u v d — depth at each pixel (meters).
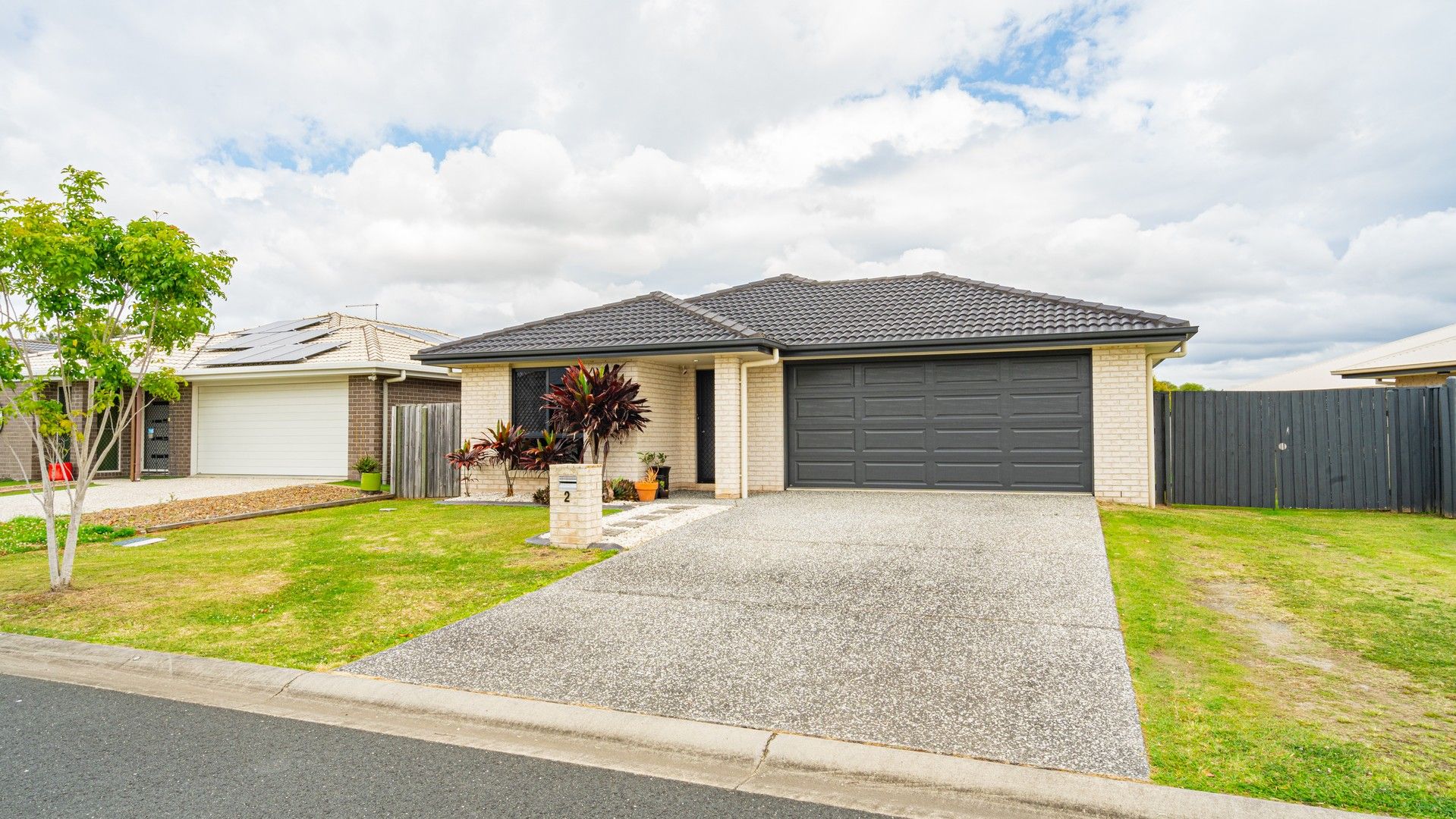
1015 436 12.03
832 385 13.03
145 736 4.04
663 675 4.66
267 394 18.09
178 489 15.58
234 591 6.90
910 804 3.32
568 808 3.24
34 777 3.54
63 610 6.29
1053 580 6.61
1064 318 11.90
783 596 6.33
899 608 5.92
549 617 5.86
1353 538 8.80
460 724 4.21
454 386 19.38
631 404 12.35
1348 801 3.09
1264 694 4.25
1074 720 3.91
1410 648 5.01
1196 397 12.19
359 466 15.18
